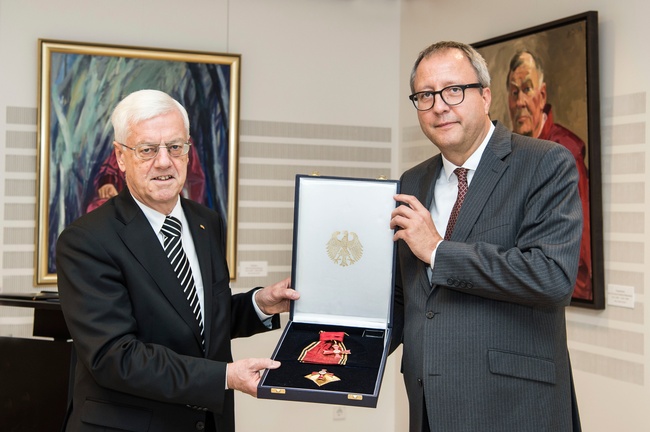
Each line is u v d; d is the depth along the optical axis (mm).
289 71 5199
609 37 3643
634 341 3531
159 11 4887
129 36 4820
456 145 2367
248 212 5113
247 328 2740
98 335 2182
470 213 2340
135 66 4754
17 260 4637
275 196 5176
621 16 3570
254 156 5121
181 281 2348
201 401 2197
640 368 3504
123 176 4738
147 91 2311
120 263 2254
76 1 4707
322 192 2592
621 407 3613
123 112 2270
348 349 2480
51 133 4609
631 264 3539
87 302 2203
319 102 5281
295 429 5242
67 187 4648
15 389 2854
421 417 2352
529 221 2230
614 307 3641
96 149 4688
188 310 2318
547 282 2121
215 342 2400
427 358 2301
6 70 4582
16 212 4625
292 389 2180
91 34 4742
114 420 2230
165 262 2307
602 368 3727
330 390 2182
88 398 2271
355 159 5379
